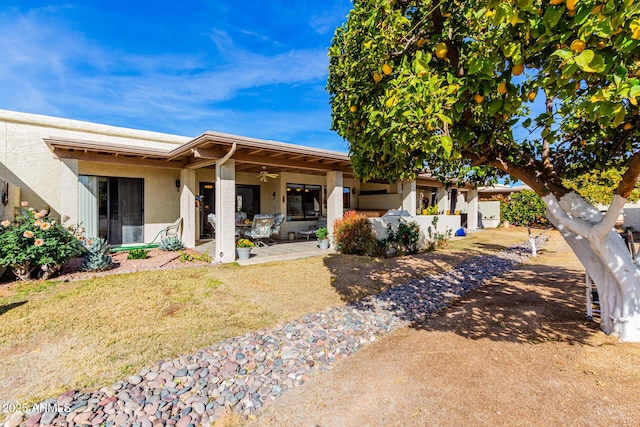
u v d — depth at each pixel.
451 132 2.93
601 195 12.14
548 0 2.07
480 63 2.31
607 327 3.70
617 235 3.75
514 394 2.63
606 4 1.68
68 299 5.18
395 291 6.00
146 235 11.08
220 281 6.51
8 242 5.96
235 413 2.53
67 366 3.19
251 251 10.14
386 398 2.66
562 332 3.84
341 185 11.02
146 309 4.82
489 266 8.49
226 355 3.45
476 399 2.59
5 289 5.68
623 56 1.96
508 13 1.87
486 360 3.22
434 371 3.05
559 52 1.88
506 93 2.44
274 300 5.38
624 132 3.75
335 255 9.65
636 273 3.47
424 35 3.07
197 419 2.46
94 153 8.93
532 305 4.96
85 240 7.75
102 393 2.76
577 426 2.22
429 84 2.49
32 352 3.46
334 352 3.56
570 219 3.65
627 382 2.72
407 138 2.64
